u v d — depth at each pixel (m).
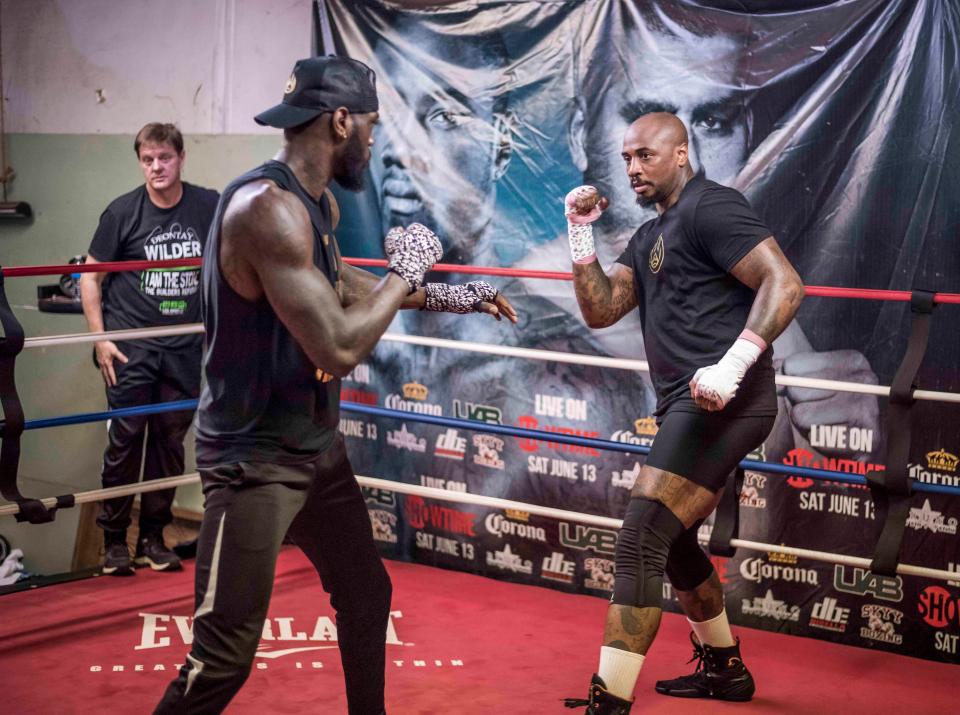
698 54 3.48
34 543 5.51
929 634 3.29
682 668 3.05
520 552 3.93
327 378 2.04
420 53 3.97
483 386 3.97
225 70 4.70
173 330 3.51
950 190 3.16
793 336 3.41
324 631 3.24
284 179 1.92
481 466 3.99
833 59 3.29
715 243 2.43
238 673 1.97
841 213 3.32
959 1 3.10
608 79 3.64
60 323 5.34
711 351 2.47
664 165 2.52
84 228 5.30
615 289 2.73
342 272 2.29
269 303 1.94
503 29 3.80
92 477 5.29
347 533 2.21
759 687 2.94
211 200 3.93
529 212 3.83
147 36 4.94
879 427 3.32
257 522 1.97
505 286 3.90
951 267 3.18
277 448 2.00
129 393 3.76
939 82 3.15
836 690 2.94
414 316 4.07
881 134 3.24
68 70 5.25
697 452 2.44
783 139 3.38
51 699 2.74
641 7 3.56
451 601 3.63
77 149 5.26
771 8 3.36
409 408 4.12
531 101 3.78
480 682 2.90
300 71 2.00
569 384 3.81
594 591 3.80
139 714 2.65
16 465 3.18
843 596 3.41
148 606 3.45
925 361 3.23
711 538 3.09
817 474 3.02
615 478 3.76
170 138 3.72
